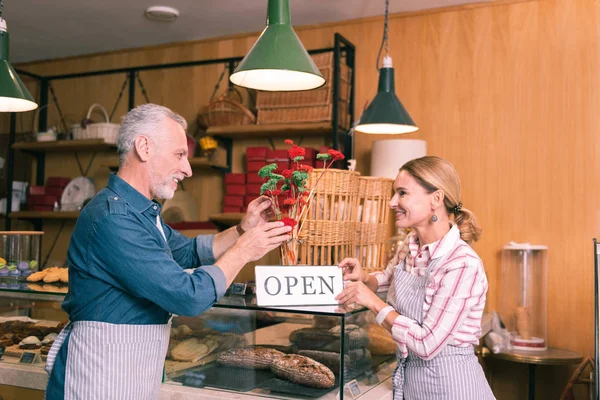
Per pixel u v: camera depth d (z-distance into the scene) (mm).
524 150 3938
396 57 4316
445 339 1774
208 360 1932
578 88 3820
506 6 4020
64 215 4855
